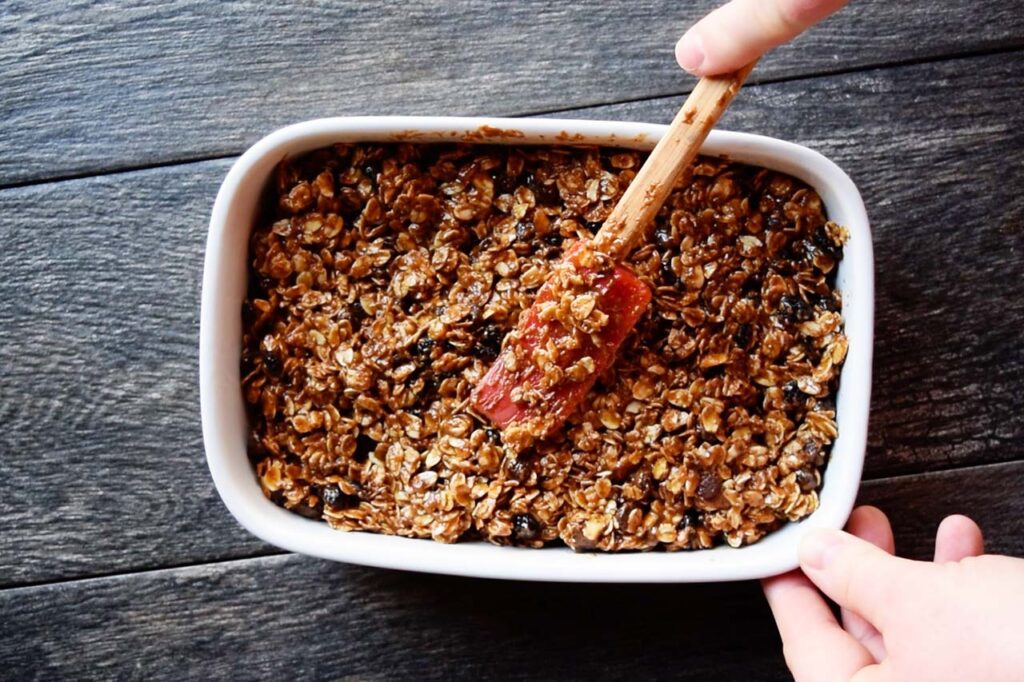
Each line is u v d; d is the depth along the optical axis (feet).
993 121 1.97
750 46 1.60
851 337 1.75
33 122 1.99
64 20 1.99
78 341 1.98
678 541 1.76
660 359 1.78
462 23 1.98
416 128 1.72
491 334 1.77
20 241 1.99
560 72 1.97
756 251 1.78
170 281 1.98
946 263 1.97
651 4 1.98
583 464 1.78
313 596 1.98
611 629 1.97
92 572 1.98
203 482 1.98
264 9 1.98
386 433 1.80
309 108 1.98
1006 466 1.95
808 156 1.72
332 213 1.78
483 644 1.97
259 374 1.78
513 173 1.78
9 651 1.97
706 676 1.96
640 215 1.68
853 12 1.97
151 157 1.98
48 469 1.98
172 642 1.97
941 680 1.55
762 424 1.78
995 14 1.97
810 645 1.74
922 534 1.95
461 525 1.77
